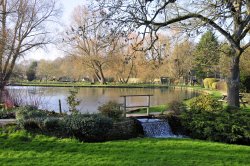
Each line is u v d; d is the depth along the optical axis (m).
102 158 8.21
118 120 12.24
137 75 63.75
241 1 11.94
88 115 11.62
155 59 12.23
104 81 61.25
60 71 72.50
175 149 9.38
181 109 14.09
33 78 70.50
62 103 25.58
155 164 7.70
